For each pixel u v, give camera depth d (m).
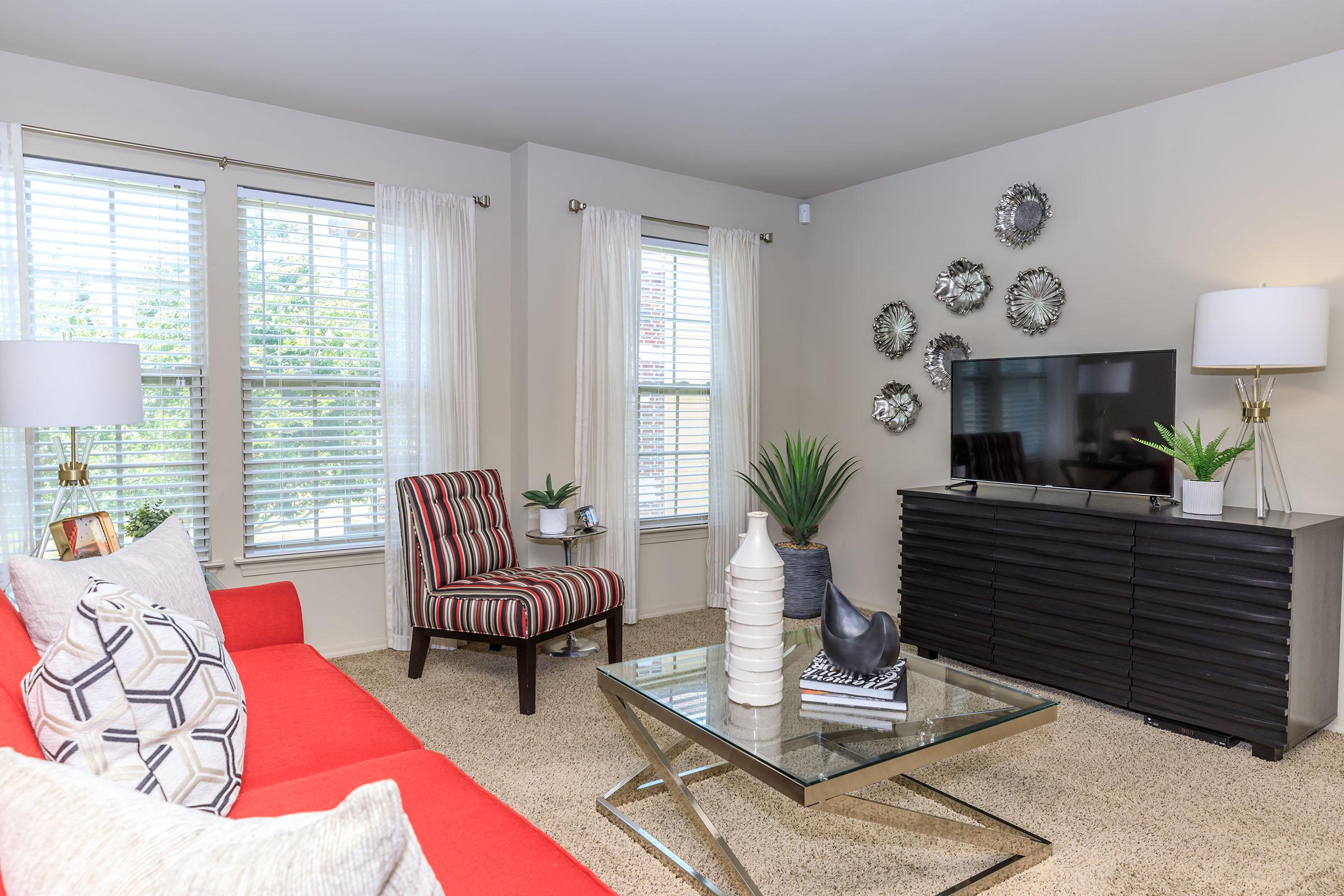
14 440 3.05
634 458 4.48
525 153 4.14
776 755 1.76
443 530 3.54
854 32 2.89
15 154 3.06
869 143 4.08
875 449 4.77
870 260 4.79
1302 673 2.74
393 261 3.90
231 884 0.58
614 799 2.35
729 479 4.85
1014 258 4.05
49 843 0.66
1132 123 3.59
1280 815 2.34
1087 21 2.78
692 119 3.77
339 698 2.02
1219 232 3.30
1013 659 3.46
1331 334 3.01
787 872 2.03
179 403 3.49
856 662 2.09
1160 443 3.23
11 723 1.17
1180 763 2.69
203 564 3.53
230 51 3.08
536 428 4.22
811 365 5.18
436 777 1.56
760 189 4.97
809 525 4.62
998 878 1.99
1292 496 3.13
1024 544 3.40
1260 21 2.76
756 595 2.07
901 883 2.00
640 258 4.47
